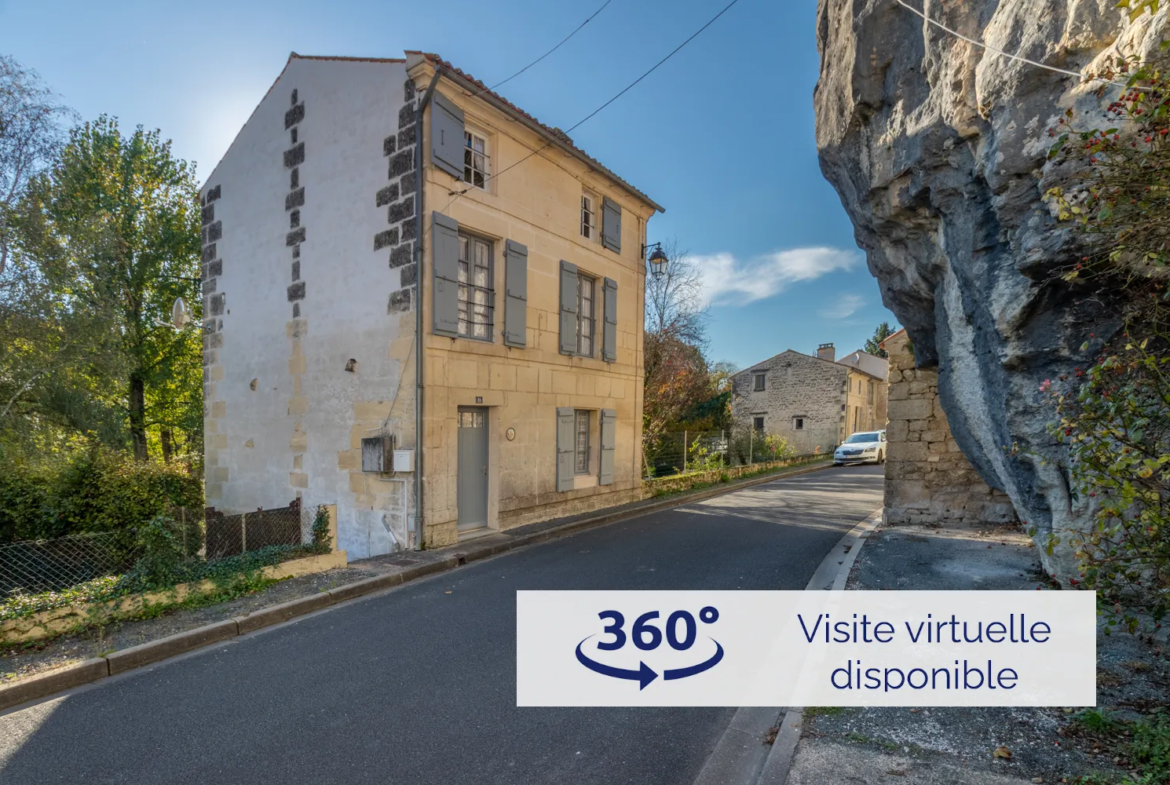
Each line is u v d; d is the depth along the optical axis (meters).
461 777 2.84
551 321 9.77
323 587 5.83
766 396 29.83
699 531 9.18
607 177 10.91
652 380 17.33
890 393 8.86
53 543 5.30
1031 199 3.76
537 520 9.51
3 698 3.60
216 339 10.38
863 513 11.02
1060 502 4.56
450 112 7.87
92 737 3.24
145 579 5.16
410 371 7.55
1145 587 2.91
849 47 5.63
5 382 9.70
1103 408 2.59
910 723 3.06
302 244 8.94
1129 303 3.36
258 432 9.57
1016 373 4.37
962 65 4.29
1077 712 3.03
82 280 10.66
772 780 2.61
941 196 4.81
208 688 3.84
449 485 7.85
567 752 3.07
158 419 16.17
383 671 4.09
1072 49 3.38
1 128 9.55
